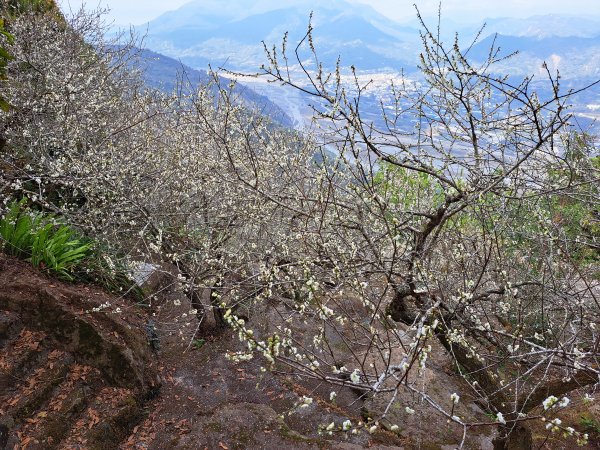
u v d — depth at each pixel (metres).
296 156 5.68
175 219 6.77
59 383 5.23
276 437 5.23
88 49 9.59
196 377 6.55
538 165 4.23
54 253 6.34
